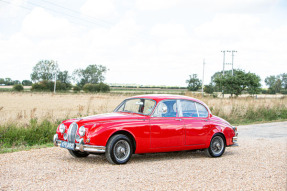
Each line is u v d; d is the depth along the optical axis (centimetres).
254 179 624
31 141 1061
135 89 12506
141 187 543
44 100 3466
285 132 1456
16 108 2262
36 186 533
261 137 1279
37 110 2056
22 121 1316
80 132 689
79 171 643
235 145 902
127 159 720
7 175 601
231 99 2608
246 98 2789
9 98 3881
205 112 871
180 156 862
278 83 14238
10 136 1045
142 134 736
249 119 2091
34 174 612
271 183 597
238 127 1675
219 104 2145
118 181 575
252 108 2177
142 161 770
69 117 1383
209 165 744
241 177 637
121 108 841
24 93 5519
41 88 8619
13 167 666
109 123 704
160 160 791
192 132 816
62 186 536
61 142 743
